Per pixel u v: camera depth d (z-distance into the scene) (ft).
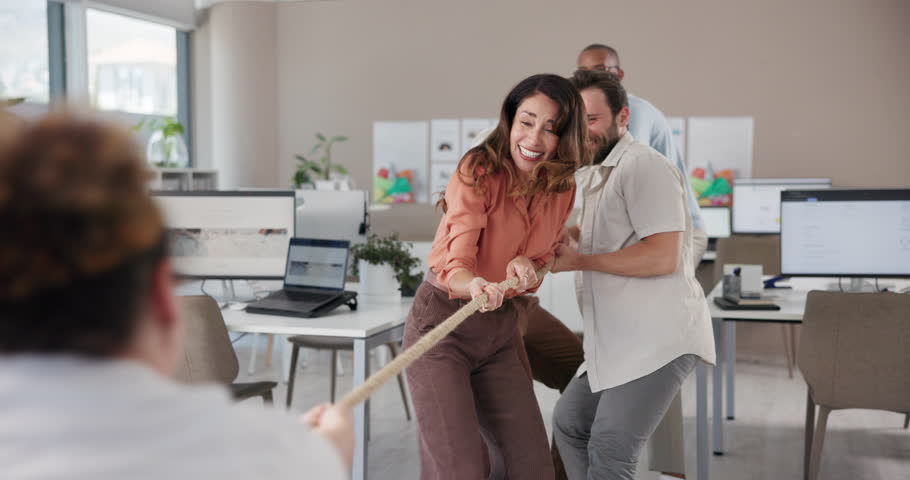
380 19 24.90
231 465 2.12
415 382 7.16
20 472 1.90
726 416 15.06
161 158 21.63
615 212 7.79
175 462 2.03
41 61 20.68
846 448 13.29
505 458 7.34
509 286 6.72
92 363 2.02
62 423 1.93
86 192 1.91
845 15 21.65
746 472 12.14
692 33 22.54
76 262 1.92
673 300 7.57
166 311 2.22
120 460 1.96
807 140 22.02
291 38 25.62
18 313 1.93
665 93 22.79
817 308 9.97
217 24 25.38
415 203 24.84
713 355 7.82
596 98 7.70
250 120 25.40
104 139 2.02
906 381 9.76
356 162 25.30
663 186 7.49
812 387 10.38
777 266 16.84
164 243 2.16
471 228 6.97
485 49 24.11
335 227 15.29
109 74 22.88
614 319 7.71
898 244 12.43
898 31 21.35
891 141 21.53
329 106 25.40
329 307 10.67
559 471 9.47
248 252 12.41
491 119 24.17
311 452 2.37
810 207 12.67
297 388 16.88
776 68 22.11
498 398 7.34
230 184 25.44
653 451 10.09
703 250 10.78
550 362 10.46
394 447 13.25
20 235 1.89
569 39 23.43
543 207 7.24
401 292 12.12
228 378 9.46
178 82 25.55
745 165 22.39
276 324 9.96
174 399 2.12
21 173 1.90
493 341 7.23
